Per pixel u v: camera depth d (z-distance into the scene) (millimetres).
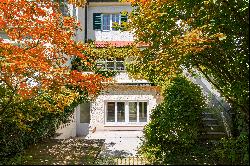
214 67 12805
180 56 11445
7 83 12867
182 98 15570
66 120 21531
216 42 11844
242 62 12039
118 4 27766
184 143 14742
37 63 12195
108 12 27859
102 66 25281
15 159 13398
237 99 12320
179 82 16797
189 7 12078
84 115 25656
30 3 13914
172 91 16203
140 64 13453
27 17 13672
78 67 24594
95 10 27938
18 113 14344
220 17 11906
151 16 12047
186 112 15281
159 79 17594
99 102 25219
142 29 12781
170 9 12148
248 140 12602
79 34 25812
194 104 15664
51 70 12617
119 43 26594
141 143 19375
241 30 11938
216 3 11789
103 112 25172
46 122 17812
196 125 15383
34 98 15344
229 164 12039
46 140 17859
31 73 13031
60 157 13641
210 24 11844
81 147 15867
